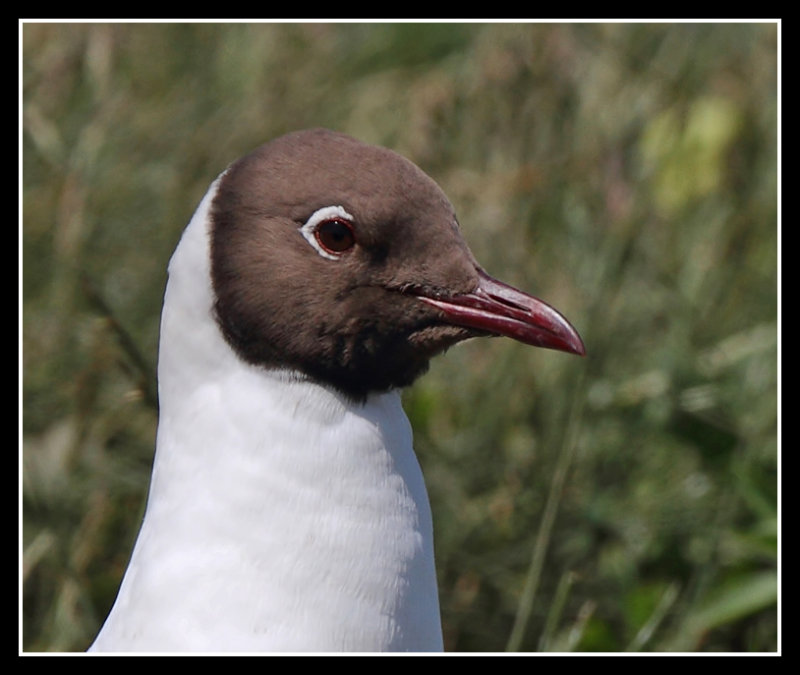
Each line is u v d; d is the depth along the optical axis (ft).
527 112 37.40
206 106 40.86
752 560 34.99
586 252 37.60
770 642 34.12
